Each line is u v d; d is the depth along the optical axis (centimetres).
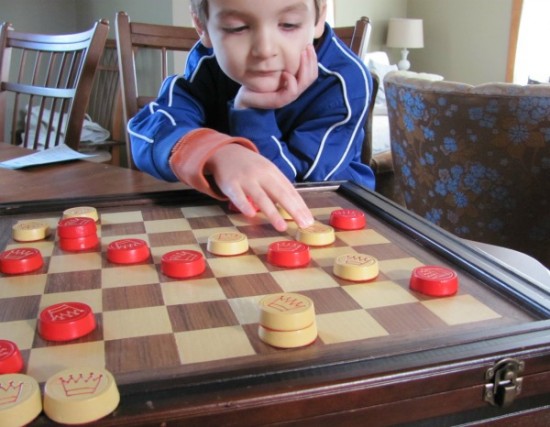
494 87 144
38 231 65
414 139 171
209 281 55
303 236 65
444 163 162
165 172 85
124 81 137
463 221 165
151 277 56
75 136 148
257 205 69
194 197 81
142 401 34
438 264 59
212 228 71
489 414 39
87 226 64
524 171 149
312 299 51
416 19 533
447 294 51
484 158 153
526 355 39
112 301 50
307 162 99
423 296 51
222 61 82
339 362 38
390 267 58
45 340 43
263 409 34
